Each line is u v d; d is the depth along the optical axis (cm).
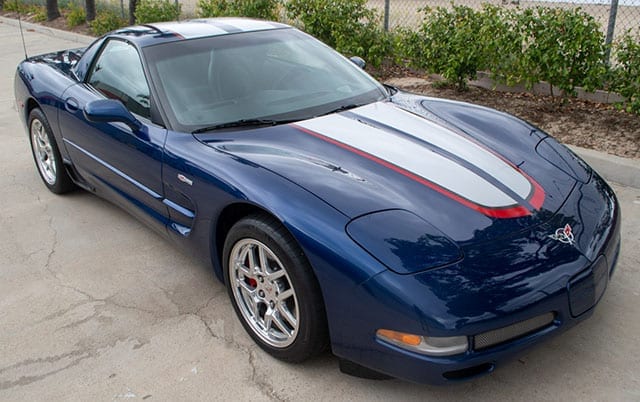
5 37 1445
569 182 288
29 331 313
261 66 366
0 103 808
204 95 342
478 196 258
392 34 794
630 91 529
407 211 245
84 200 480
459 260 224
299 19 852
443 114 347
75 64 470
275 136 308
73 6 1612
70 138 427
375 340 228
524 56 586
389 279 219
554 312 230
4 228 434
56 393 267
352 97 360
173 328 309
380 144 297
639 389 250
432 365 217
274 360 280
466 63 646
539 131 341
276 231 253
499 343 222
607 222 268
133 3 1242
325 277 234
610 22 631
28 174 542
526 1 686
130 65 376
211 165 291
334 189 255
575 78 576
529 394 250
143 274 364
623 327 289
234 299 296
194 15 1267
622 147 488
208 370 276
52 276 367
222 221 297
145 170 341
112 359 287
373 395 254
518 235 240
